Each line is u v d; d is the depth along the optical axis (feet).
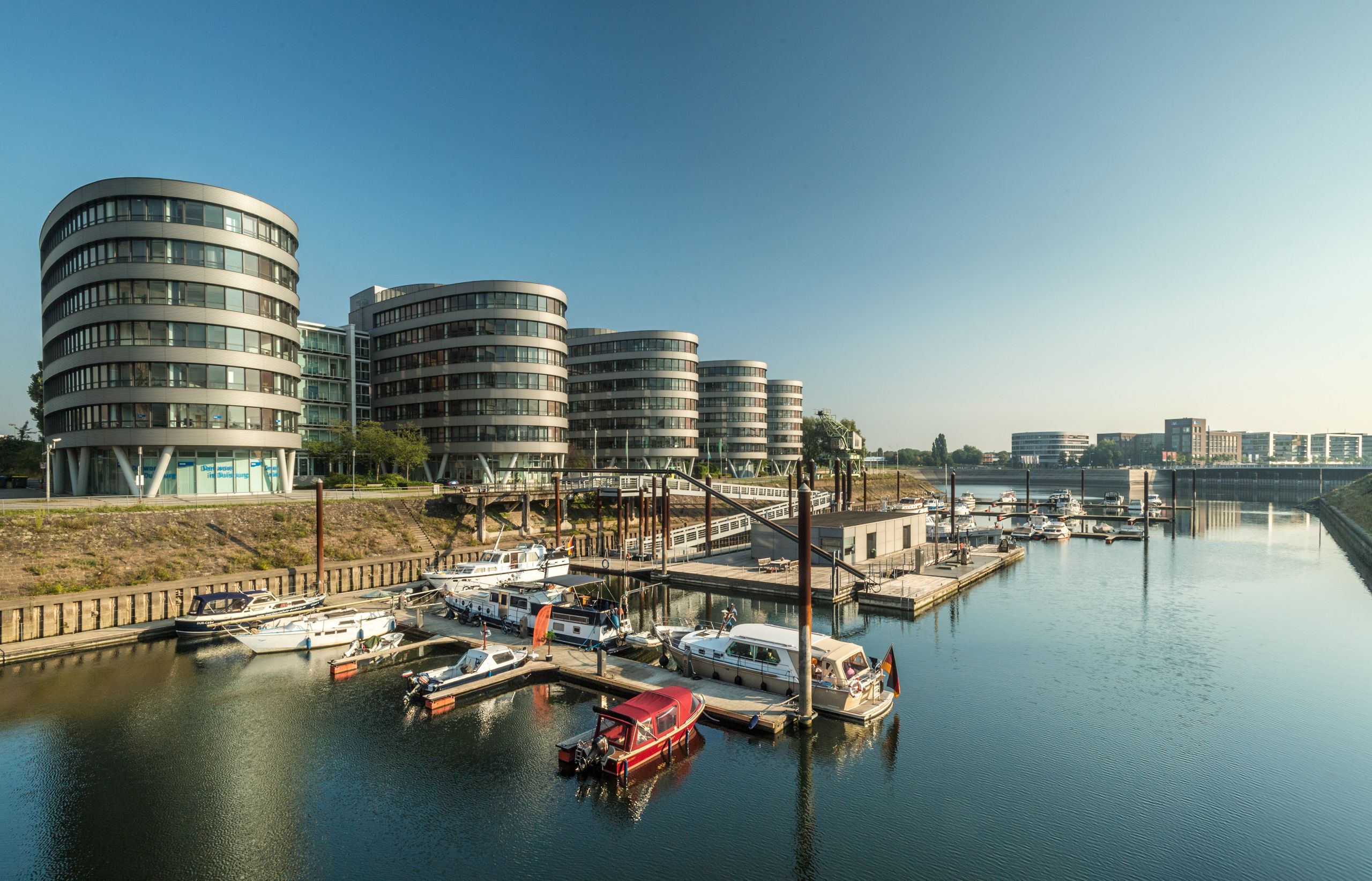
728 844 70.69
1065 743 94.12
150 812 76.23
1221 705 107.55
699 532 284.20
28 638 127.75
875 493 557.74
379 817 75.51
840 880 64.85
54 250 217.56
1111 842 70.85
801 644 95.76
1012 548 260.83
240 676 118.11
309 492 235.81
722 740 94.22
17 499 191.01
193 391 202.80
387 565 185.37
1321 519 424.87
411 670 122.72
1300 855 68.49
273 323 222.69
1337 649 137.18
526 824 74.23
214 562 165.58
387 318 331.77
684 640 117.19
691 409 439.63
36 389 316.60
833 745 92.58
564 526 268.62
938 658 131.64
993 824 74.33
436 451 300.81
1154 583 209.36
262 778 83.76
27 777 83.92
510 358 296.51
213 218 208.54
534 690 112.47
